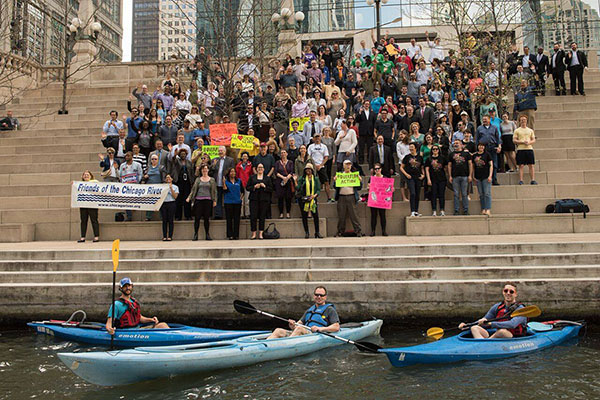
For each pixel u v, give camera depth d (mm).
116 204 13867
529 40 26250
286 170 14453
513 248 10617
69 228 15086
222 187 14102
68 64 24328
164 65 25484
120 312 8805
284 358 7875
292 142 14961
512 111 19906
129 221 14828
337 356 7965
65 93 22078
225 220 14219
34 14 24859
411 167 14172
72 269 10914
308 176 13492
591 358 7543
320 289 8961
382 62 18797
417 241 11984
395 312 9578
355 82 19438
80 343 8758
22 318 10047
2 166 17859
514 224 13531
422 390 6480
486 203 14008
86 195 13867
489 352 7578
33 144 19531
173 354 7105
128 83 25656
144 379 7004
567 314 9250
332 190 15703
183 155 14469
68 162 17922
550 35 26484
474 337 8133
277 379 7004
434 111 16547
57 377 7125
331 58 21125
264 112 16250
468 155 14195
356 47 28828
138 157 14984
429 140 14422
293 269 10320
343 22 29109
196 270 10586
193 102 18172
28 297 10047
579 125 18500
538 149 16938
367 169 16453
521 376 6871
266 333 8703
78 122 20969
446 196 15516
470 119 17828
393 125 16203
